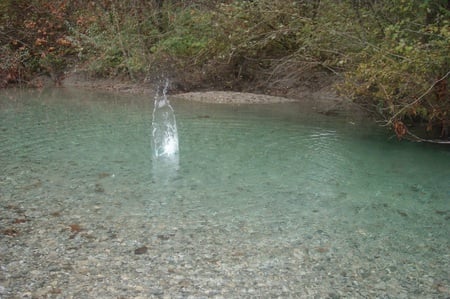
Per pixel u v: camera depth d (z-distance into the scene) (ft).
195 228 11.81
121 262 10.14
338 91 24.61
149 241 11.09
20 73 37.35
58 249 10.64
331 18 24.75
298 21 27.58
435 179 15.79
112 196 13.80
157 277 9.59
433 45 17.12
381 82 18.30
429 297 9.07
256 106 28.71
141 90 34.30
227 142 20.01
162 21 37.81
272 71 33.63
